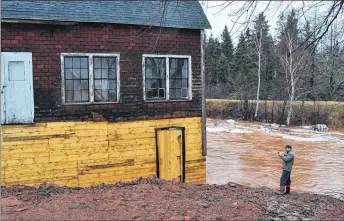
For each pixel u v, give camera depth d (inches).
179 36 416.5
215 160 781.3
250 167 714.8
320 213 262.2
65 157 361.1
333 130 1302.9
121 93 386.0
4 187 303.1
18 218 219.8
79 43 364.2
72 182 364.2
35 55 346.9
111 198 261.9
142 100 397.7
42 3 355.3
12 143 341.1
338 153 866.8
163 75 411.8
